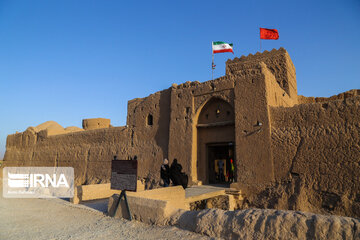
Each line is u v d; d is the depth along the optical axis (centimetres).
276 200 1188
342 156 1104
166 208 636
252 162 1341
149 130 1991
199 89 1680
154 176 1827
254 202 1270
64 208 992
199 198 1161
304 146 1213
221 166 1808
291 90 1869
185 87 1783
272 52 1864
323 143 1167
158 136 1909
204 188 1428
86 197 1136
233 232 485
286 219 446
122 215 751
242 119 1427
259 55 1906
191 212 596
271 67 1848
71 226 689
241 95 1466
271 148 1307
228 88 1535
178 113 1758
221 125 1573
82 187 1131
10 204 1100
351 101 1141
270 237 441
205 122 1688
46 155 3167
